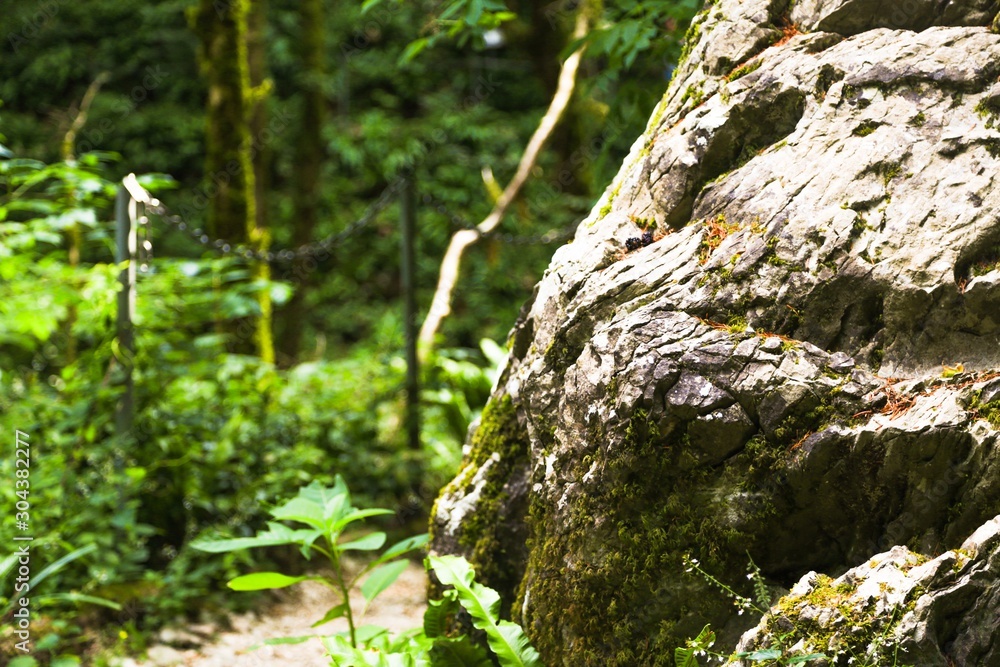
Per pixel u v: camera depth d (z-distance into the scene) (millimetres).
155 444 4496
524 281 11414
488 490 2885
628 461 2311
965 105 2369
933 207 2289
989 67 2373
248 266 6543
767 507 2223
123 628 3727
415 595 4367
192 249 11812
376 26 13055
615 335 2377
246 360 5461
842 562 2270
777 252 2350
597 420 2377
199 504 4535
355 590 4434
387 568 3154
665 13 3910
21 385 5391
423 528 5312
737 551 2271
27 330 5883
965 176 2295
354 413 5652
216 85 6605
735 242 2414
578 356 2531
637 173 2787
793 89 2549
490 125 12867
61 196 5766
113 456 4289
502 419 2895
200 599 4133
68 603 3805
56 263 5473
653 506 2338
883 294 2256
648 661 2336
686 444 2271
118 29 13031
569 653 2465
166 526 4598
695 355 2266
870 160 2381
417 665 2580
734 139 2621
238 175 6633
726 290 2357
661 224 2664
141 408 4559
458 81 13445
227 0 6594
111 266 4910
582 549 2430
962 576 2008
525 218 9680
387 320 11328
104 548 4102
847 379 2203
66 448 4434
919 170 2336
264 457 4820
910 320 2240
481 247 12016
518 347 2910
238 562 4473
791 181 2438
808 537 2260
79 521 4043
